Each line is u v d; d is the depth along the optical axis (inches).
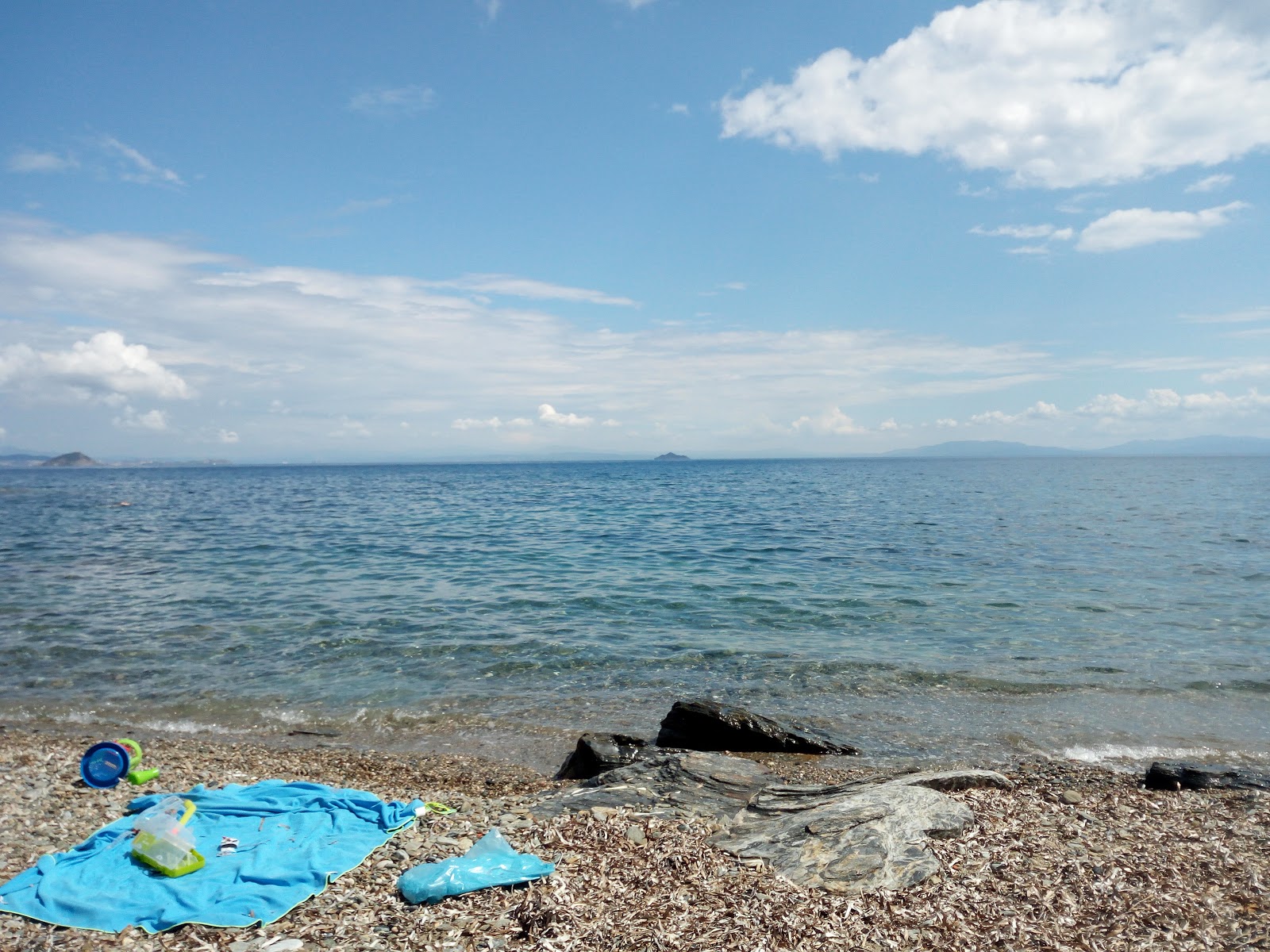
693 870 255.9
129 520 1884.8
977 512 2025.1
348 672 602.9
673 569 1072.2
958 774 361.1
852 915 227.1
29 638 692.1
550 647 668.7
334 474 7411.4
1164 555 1171.9
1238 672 594.2
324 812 310.3
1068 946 213.0
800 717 508.4
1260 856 271.9
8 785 345.4
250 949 210.2
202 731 488.1
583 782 369.7
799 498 2753.4
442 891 237.3
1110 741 467.2
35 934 217.6
